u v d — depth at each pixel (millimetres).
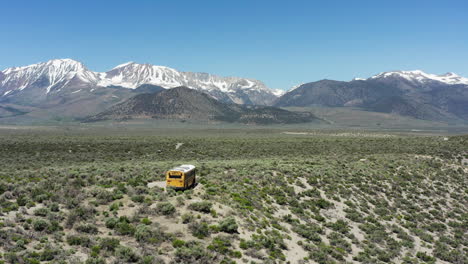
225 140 129000
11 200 26703
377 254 29406
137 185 35688
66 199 26703
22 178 37375
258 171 50406
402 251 31234
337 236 31406
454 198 49781
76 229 21906
